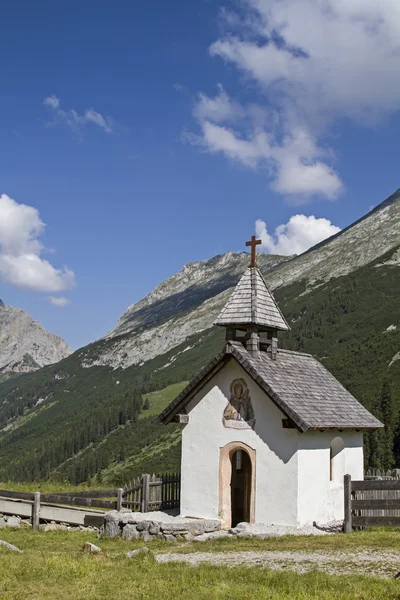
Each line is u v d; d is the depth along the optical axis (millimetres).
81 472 177625
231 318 25219
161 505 26984
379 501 20266
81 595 12914
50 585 13977
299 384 25234
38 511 25859
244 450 24031
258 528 22062
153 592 12969
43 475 199875
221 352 24438
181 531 21391
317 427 22641
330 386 27188
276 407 23453
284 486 22812
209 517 24453
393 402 117250
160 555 18141
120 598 12594
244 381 24422
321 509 23672
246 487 24266
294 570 14977
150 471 145750
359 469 26906
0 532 24734
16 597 12875
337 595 12234
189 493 25141
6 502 27156
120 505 26812
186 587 13367
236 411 24469
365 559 15773
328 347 195125
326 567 15172
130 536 21750
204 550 18828
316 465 23672
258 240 26703
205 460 24953
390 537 18859
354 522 20484
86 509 27062
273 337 26047
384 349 156250
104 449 191625
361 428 25703
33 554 18375
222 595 12484
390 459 97312
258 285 25984
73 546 20906
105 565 15984
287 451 22953
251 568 15117
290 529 21969
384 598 11969
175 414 26172
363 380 140750
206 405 25312
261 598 12188
